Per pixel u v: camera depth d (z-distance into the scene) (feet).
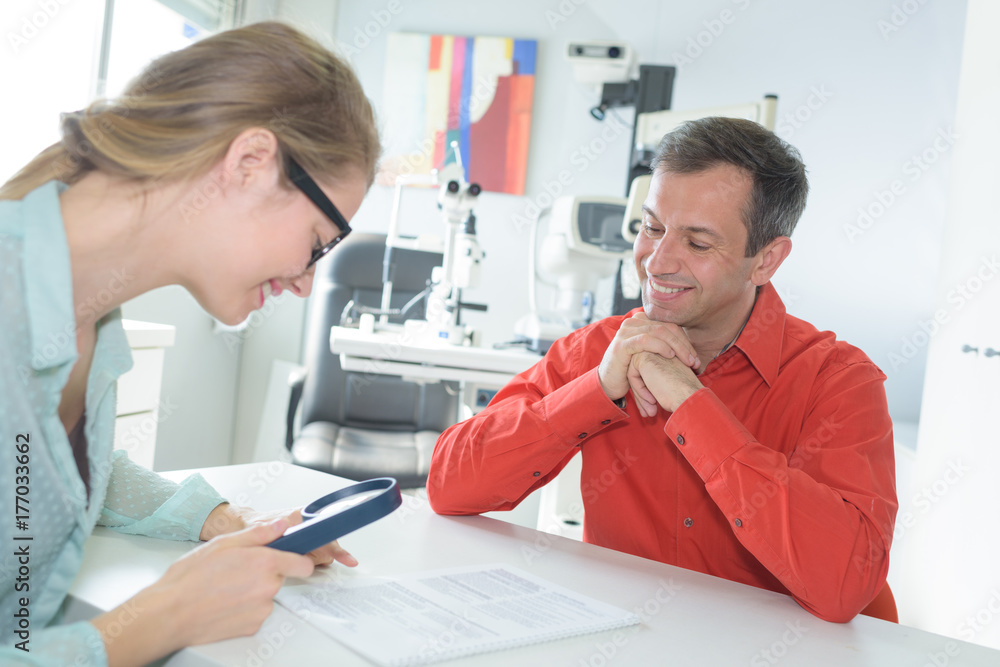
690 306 3.56
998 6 6.88
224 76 2.22
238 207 2.27
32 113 7.28
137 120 2.17
